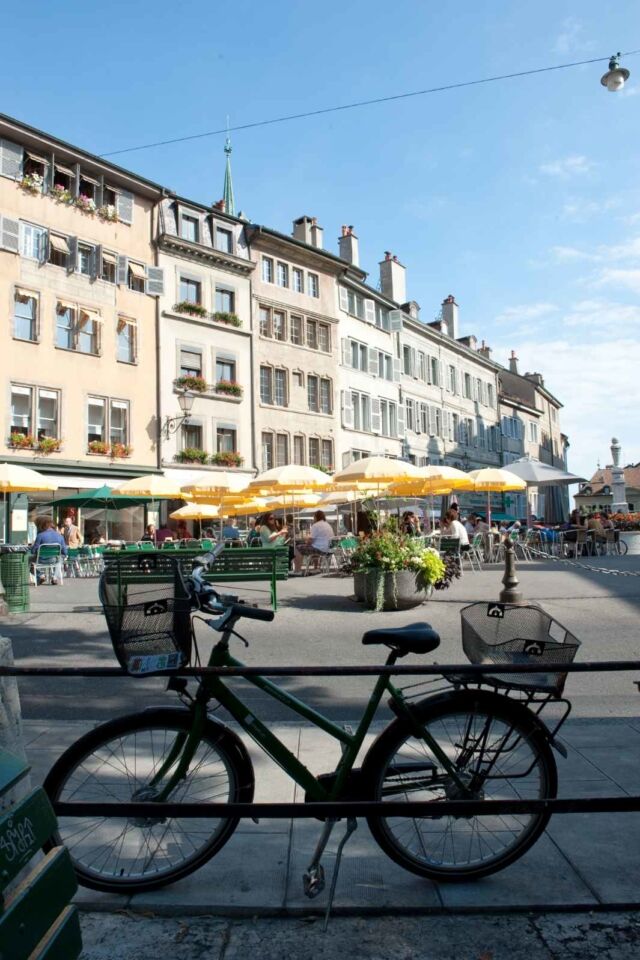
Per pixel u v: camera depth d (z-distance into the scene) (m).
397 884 3.14
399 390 48.09
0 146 28.89
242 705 3.17
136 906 2.99
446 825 3.24
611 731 5.29
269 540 20.02
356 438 43.84
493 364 61.00
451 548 17.70
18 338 28.88
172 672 2.98
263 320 39.03
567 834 3.55
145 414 33.19
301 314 40.88
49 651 9.09
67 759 3.12
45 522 18.92
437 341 53.19
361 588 11.77
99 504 25.47
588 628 9.98
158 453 33.53
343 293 43.81
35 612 12.28
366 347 45.50
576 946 2.74
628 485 75.06
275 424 38.78
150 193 34.03
